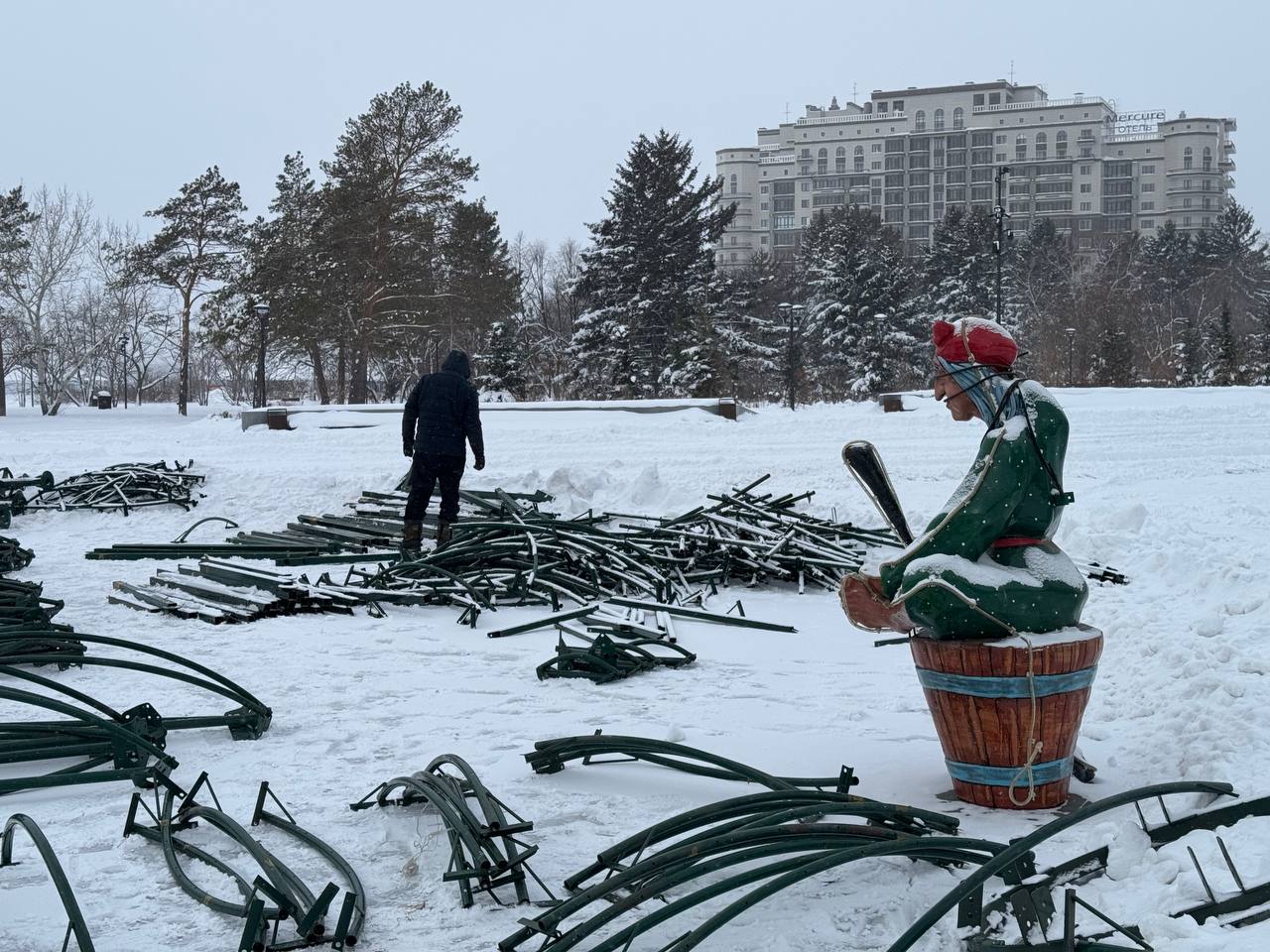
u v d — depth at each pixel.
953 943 3.29
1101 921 3.30
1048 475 4.50
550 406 27.75
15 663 6.96
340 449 21.56
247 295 52.94
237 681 6.91
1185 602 7.91
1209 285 89.94
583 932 3.16
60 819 4.58
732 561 10.67
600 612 8.82
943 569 4.40
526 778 5.03
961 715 4.46
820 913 3.55
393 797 4.78
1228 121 166.25
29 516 15.03
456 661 7.49
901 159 170.12
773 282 80.19
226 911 3.58
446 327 56.09
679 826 3.88
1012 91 172.38
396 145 52.12
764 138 183.88
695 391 45.22
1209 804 4.01
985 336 4.64
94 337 68.94
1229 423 23.83
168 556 12.01
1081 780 4.74
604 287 58.19
